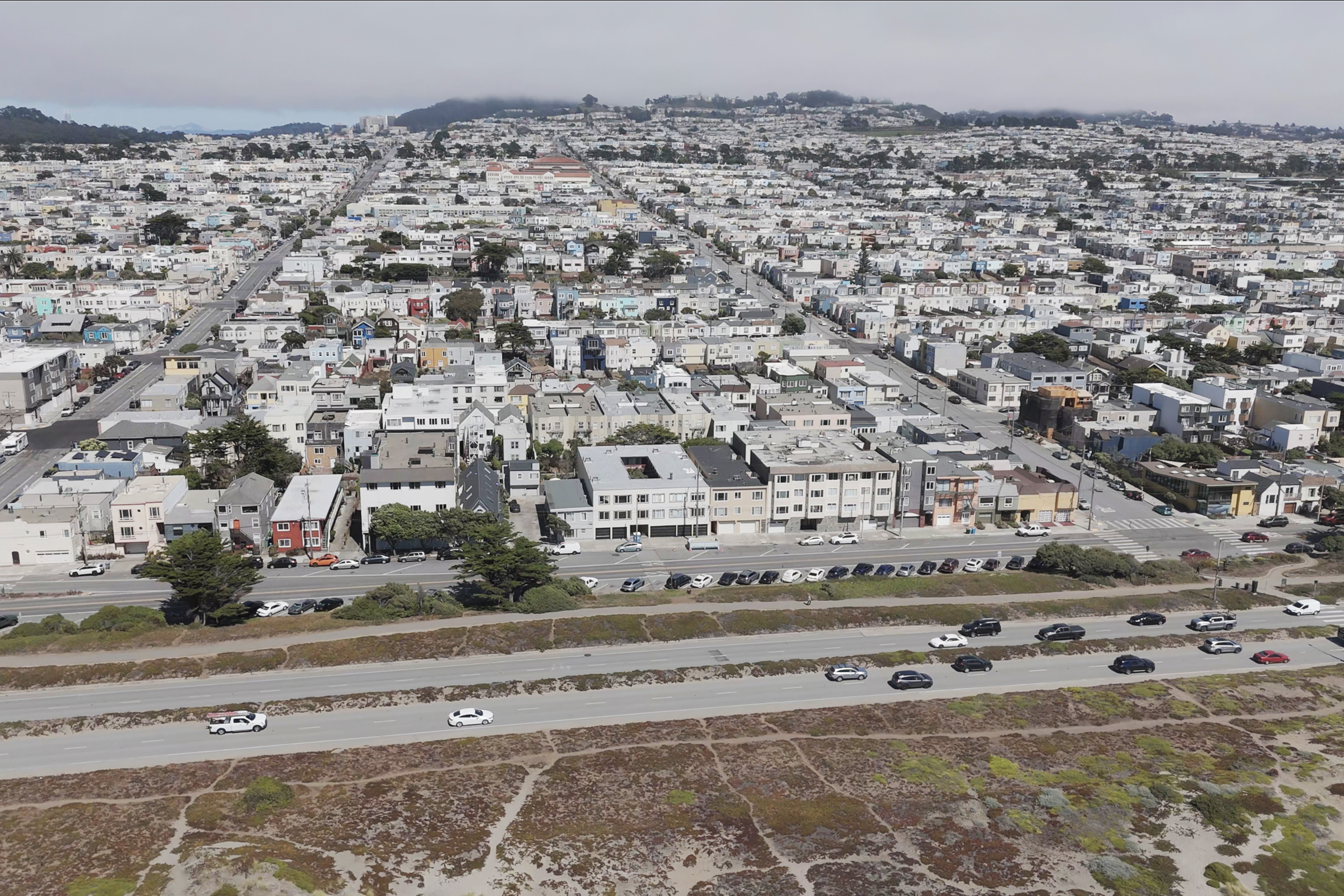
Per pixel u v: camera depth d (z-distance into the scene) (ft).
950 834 338.13
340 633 474.08
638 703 424.05
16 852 316.40
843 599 523.29
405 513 564.30
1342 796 367.86
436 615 495.82
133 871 305.73
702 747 388.78
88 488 596.29
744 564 569.64
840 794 359.25
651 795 354.74
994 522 638.94
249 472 642.22
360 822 334.85
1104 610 518.37
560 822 339.36
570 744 389.19
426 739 393.50
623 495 589.32
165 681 430.61
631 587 532.73
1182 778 376.07
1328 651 483.92
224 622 487.61
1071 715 419.54
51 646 455.63
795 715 414.82
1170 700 431.84
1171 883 319.68
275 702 415.03
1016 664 464.65
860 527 625.41
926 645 479.82
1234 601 531.09
